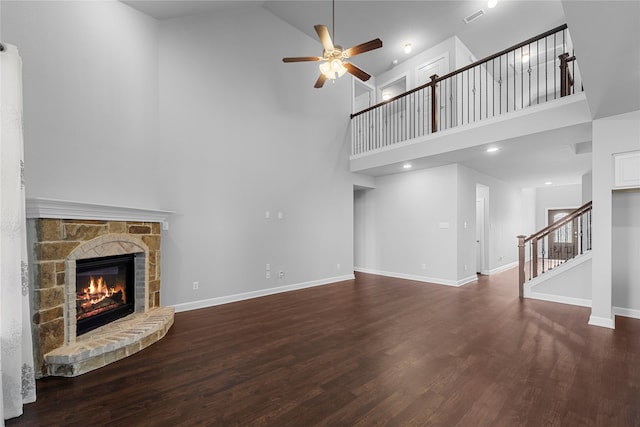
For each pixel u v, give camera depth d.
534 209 10.46
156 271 3.47
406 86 6.59
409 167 5.88
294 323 3.37
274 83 4.98
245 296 4.45
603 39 1.80
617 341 2.79
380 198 6.85
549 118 3.59
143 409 1.79
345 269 6.12
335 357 2.48
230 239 4.31
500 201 7.64
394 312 3.79
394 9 4.93
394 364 2.35
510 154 4.81
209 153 4.11
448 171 5.63
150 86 3.51
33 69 2.35
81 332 2.61
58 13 2.54
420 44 5.95
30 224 2.20
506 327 3.20
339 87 6.21
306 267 5.37
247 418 1.70
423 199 6.02
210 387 2.03
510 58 6.39
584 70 2.18
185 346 2.72
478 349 2.63
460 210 5.61
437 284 5.61
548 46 5.91
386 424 1.64
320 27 2.99
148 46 3.50
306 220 5.40
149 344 2.74
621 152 3.11
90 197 2.78
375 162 5.80
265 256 4.74
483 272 6.96
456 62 5.64
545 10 4.89
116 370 2.27
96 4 2.89
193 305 3.90
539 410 1.75
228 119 4.34
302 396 1.92
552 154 4.80
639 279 3.58
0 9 2.16
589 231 5.66
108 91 2.98
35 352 2.17
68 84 2.61
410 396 1.91
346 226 6.19
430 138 4.88
